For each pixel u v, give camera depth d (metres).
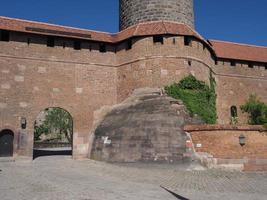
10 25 27.03
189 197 12.48
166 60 27.78
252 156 21.19
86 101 28.64
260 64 36.19
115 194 12.55
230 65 34.66
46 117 64.69
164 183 15.91
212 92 30.58
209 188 14.69
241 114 33.94
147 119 23.67
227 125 21.23
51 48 28.31
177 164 21.05
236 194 13.30
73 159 26.58
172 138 22.03
